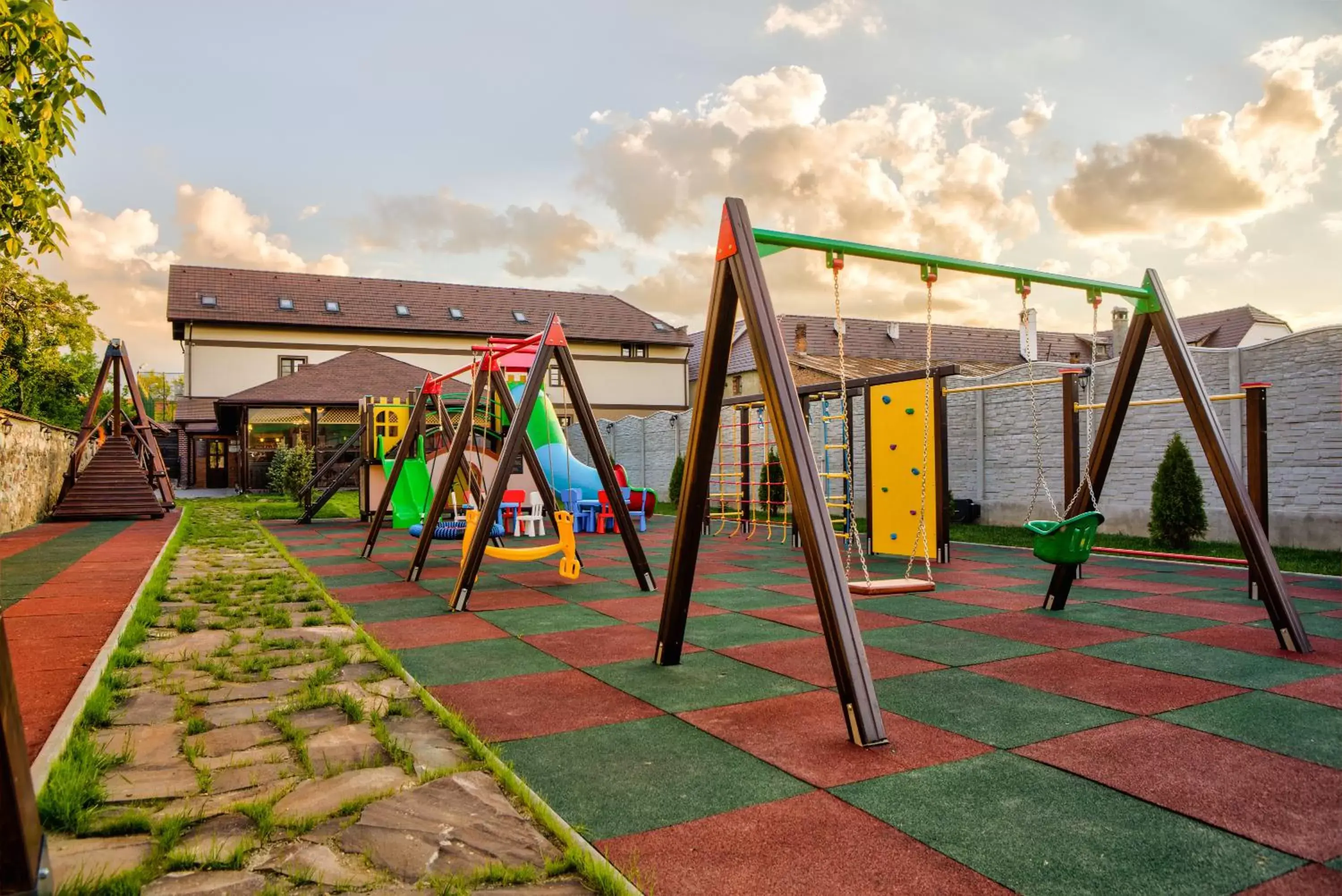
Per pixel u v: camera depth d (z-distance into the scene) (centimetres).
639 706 358
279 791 253
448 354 3559
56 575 738
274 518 1570
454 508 1251
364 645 462
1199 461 978
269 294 3406
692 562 431
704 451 425
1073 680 396
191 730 312
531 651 470
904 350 3656
